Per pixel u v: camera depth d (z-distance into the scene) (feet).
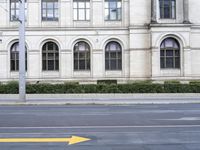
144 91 99.71
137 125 44.29
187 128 41.75
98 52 127.85
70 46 127.54
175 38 124.16
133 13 126.52
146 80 121.80
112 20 128.67
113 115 55.52
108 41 128.67
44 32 127.34
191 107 70.69
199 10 128.16
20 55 82.12
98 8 128.36
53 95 96.73
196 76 127.24
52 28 127.13
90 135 37.09
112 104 79.51
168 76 123.44
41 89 98.89
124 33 128.36
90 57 128.36
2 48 126.93
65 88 99.25
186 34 123.65
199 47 127.54
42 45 127.85
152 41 122.52
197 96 98.12
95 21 128.16
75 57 128.67
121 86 99.60
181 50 124.16
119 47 129.29
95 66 127.75
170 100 86.94
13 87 99.14
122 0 128.98
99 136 36.50
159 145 31.99
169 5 126.93
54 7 128.26
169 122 46.91
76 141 33.81
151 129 41.09
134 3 126.52
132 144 32.45
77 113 59.00
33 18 127.24
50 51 128.36
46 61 128.26
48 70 127.95
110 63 129.18
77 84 100.99
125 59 128.26
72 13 128.16
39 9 127.54
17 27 127.13
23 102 81.20
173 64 124.88
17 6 127.75
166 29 123.03
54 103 80.07
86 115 55.72
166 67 124.47
